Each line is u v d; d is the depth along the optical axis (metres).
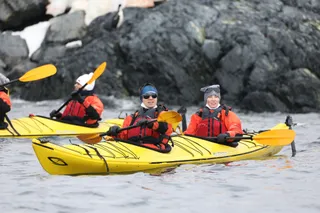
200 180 22.78
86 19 67.94
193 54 58.03
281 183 22.30
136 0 66.56
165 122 25.38
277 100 55.31
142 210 18.67
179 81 58.16
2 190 21.03
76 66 61.41
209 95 28.52
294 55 56.53
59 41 66.81
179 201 19.69
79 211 18.52
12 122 37.09
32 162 27.08
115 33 63.16
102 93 59.94
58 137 36.66
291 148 30.97
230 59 56.84
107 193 20.61
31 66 65.62
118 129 25.59
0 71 65.94
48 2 69.75
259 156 28.70
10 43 67.12
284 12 60.84
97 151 24.09
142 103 26.08
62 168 23.58
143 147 25.33
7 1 68.44
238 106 56.62
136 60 59.31
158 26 59.78
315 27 59.78
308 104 54.84
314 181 22.67
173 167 25.17
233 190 21.19
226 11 60.62
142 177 23.28
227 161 27.00
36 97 62.69
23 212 18.42
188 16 60.00
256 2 62.56
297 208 18.86
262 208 18.86
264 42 56.72
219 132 28.28
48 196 20.20
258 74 55.84
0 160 27.58
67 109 38.75
